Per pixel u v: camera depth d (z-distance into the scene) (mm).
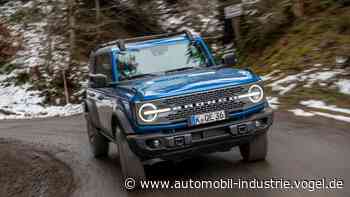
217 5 28203
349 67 13266
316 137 8102
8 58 28047
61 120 17047
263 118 6141
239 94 6059
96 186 6828
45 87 24766
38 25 30891
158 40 7586
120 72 7180
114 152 9508
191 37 7609
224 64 7250
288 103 12609
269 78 16406
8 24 31719
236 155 7426
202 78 6227
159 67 7195
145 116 5797
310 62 15422
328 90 12500
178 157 6004
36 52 27984
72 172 8133
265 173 6199
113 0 31781
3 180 8703
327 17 18375
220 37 27328
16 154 10883
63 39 28500
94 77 6836
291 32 19688
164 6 34844
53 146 11148
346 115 9844
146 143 5832
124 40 7621
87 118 9320
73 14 27781
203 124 5918
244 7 25172
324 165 6234
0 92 25188
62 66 25859
